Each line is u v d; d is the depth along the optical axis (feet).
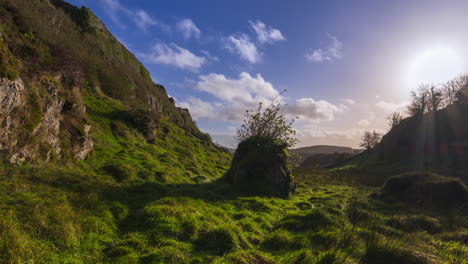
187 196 29.14
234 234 19.60
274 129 43.37
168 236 17.90
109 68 131.95
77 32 138.21
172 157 63.82
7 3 47.57
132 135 68.33
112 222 19.03
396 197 41.42
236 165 42.39
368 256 17.93
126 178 31.63
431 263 16.94
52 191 20.25
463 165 115.85
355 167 159.22
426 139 158.81
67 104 36.63
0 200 16.16
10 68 23.88
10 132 23.09
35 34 48.39
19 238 13.08
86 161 35.53
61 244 14.38
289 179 42.19
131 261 14.24
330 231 22.57
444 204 36.29
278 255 18.33
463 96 189.06
